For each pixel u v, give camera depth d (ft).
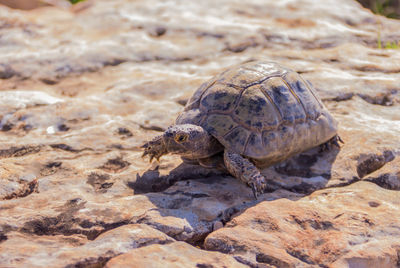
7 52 23.66
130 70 21.68
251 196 11.37
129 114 16.69
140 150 14.11
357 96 17.21
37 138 14.88
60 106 17.07
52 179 12.13
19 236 9.51
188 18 28.17
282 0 31.86
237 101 11.42
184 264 8.41
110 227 10.03
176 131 10.63
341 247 9.07
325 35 25.73
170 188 11.72
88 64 22.16
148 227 9.74
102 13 29.43
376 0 39.17
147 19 28.04
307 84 13.19
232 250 9.09
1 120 16.34
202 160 11.77
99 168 12.96
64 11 31.89
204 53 23.47
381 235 9.52
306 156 13.30
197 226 10.19
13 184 11.77
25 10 32.27
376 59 21.57
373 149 13.26
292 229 9.68
